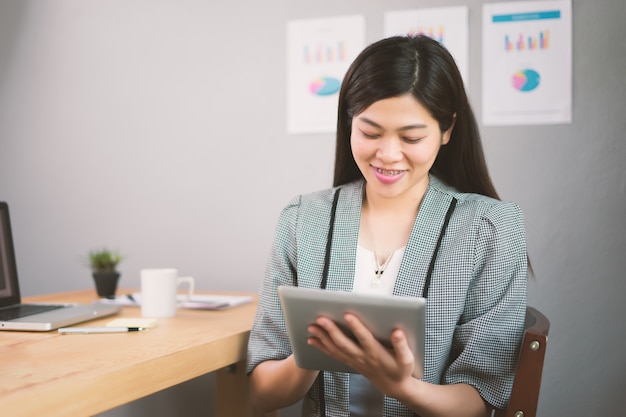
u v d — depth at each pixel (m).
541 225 2.18
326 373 1.36
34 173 2.76
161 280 1.70
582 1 2.15
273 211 2.45
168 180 2.58
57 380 1.00
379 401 1.35
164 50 2.57
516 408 1.13
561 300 2.16
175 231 2.57
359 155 1.31
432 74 1.27
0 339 1.36
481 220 1.36
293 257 1.46
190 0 2.54
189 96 2.54
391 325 1.03
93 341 1.34
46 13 2.73
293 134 2.42
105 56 2.65
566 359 2.16
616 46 2.12
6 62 2.79
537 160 2.18
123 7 2.63
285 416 2.37
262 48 2.45
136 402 2.57
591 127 2.14
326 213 1.46
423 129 1.27
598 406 2.13
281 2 2.43
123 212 2.63
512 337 1.29
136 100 2.62
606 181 2.13
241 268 2.48
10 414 0.89
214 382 2.46
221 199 2.51
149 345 1.30
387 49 1.29
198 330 1.50
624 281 2.12
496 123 2.21
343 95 1.39
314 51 2.39
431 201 1.41
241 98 2.48
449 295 1.32
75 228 2.70
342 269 1.40
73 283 2.71
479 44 2.22
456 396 1.23
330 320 1.07
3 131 2.79
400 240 1.41
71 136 2.71
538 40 2.18
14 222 2.79
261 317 1.45
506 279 1.33
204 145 2.53
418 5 2.28
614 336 2.12
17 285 1.79
